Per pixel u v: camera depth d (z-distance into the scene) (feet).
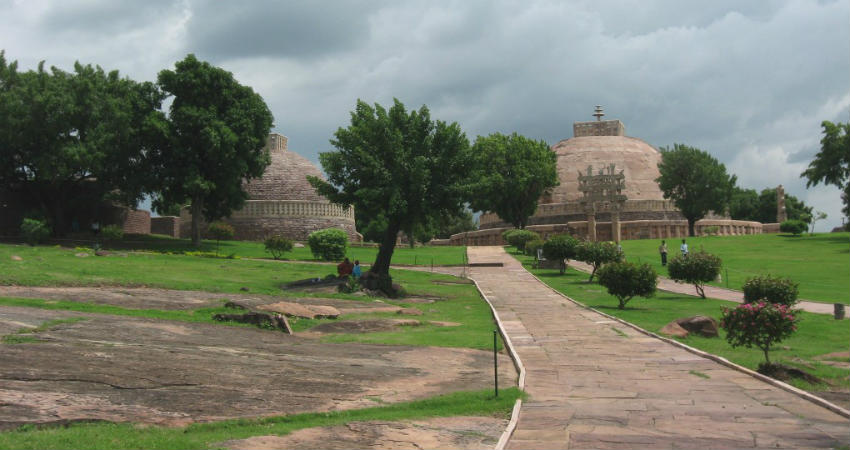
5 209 169.99
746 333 48.16
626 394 40.55
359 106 118.32
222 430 30.27
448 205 114.52
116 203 203.72
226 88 173.06
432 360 51.06
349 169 115.44
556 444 30.01
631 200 294.25
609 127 369.91
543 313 87.04
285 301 84.94
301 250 201.77
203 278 100.73
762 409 36.42
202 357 44.45
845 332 69.10
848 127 210.38
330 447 28.43
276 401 35.83
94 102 159.43
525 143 249.34
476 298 108.37
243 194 191.83
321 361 47.73
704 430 32.12
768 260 157.69
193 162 168.14
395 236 116.47
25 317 51.19
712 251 183.52
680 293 115.75
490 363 50.93
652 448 29.17
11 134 148.66
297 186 248.73
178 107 168.35
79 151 149.89
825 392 41.63
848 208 217.56
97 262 106.22
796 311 48.37
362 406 36.11
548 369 49.01
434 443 29.76
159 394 34.73
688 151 260.62
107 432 27.96
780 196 320.09
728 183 263.29
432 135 115.85
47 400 31.35
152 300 73.00
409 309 85.10
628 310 90.84
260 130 180.24
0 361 36.73
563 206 301.63
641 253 187.42
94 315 57.31
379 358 50.70
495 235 292.40
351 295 96.53
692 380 44.70
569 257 148.77
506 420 34.42
